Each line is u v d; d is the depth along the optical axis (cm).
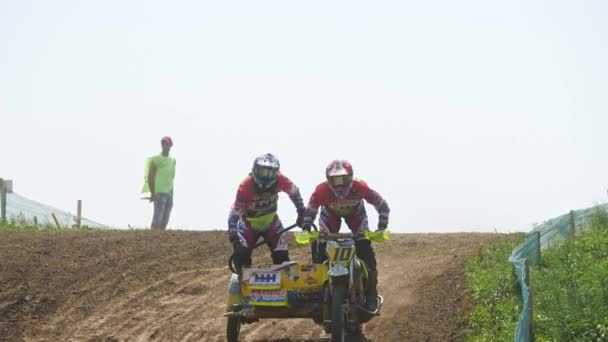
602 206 4953
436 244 5503
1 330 3906
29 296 4341
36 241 5438
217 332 3828
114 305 4266
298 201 3612
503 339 3412
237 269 3569
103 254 5166
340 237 3384
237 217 3575
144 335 3812
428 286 4384
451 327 3738
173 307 4234
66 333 3866
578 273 3809
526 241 4309
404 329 3759
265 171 3503
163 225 6794
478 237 5681
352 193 3550
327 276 3397
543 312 3528
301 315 3475
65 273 4728
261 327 3944
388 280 4616
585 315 3381
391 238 5875
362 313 3488
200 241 5631
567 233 4816
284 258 3697
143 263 5009
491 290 3956
